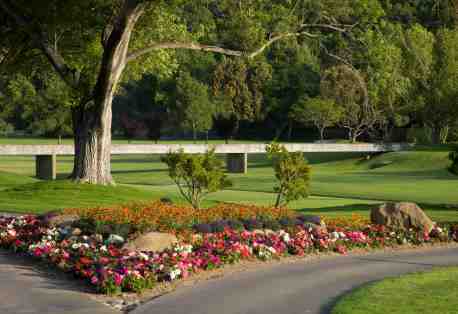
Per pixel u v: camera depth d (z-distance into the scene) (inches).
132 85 4640.8
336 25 1187.3
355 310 415.5
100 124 1192.2
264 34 1187.9
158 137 4687.5
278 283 515.5
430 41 2832.2
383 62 1309.1
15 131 4820.4
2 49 1310.3
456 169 1201.4
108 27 1128.8
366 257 655.8
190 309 425.7
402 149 3316.9
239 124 4835.1
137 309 424.2
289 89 4146.2
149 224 644.1
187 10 1376.7
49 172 2289.6
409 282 516.4
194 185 967.6
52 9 1104.2
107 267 498.3
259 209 777.6
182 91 3941.9
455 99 3046.3
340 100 3373.5
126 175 2576.3
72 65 1232.8
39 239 651.5
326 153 3634.4
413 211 786.8
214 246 601.9
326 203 1412.4
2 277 520.7
